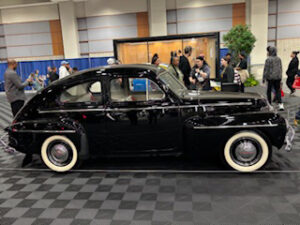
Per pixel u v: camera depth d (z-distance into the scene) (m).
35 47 16.55
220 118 3.42
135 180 3.50
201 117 3.47
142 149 3.66
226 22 14.78
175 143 3.59
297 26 14.44
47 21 16.03
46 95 3.70
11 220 2.78
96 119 3.60
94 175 3.72
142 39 8.71
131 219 2.68
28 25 16.25
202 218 2.63
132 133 3.60
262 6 14.09
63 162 3.82
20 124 3.78
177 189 3.21
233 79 6.15
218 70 8.23
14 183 3.62
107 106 3.56
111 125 3.59
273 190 3.05
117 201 3.03
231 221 2.56
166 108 3.49
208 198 2.97
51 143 3.78
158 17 15.02
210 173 3.55
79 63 14.02
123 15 15.57
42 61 14.23
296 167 3.59
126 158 4.23
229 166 3.54
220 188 3.16
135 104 3.53
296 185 3.14
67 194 3.25
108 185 3.41
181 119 3.51
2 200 3.19
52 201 3.11
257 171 3.48
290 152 4.09
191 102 3.50
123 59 9.10
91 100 3.62
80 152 3.69
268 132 3.36
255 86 12.17
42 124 3.68
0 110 9.34
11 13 16.19
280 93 7.18
